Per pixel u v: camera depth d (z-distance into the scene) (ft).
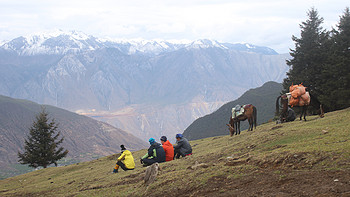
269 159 33.88
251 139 54.34
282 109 75.25
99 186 47.70
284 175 28.71
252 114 78.74
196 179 34.24
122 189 41.24
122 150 59.11
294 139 46.06
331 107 148.36
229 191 28.91
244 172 32.86
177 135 57.77
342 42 152.87
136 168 59.47
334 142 36.52
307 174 27.55
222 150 53.67
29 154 172.55
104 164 99.04
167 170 44.16
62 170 104.53
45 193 55.57
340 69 145.59
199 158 50.39
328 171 26.99
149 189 36.37
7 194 61.77
